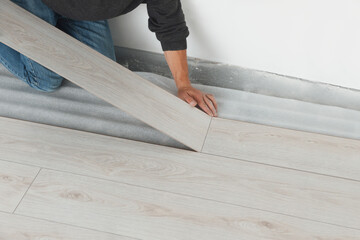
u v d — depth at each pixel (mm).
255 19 2039
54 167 1751
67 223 1579
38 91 2086
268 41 2098
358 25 1941
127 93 1772
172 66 1975
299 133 1951
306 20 1984
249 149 1861
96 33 2100
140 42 2285
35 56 1667
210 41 2170
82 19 1892
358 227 1615
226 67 2240
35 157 1782
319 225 1611
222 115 2021
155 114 1791
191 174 1753
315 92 2166
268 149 1868
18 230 1553
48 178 1712
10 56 1959
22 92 2078
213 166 1786
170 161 1797
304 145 1897
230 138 1901
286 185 1734
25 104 2025
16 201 1634
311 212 1650
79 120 1973
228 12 2043
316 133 1961
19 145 1824
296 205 1670
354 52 2031
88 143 1848
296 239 1564
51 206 1624
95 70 1768
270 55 2145
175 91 2139
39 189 1674
